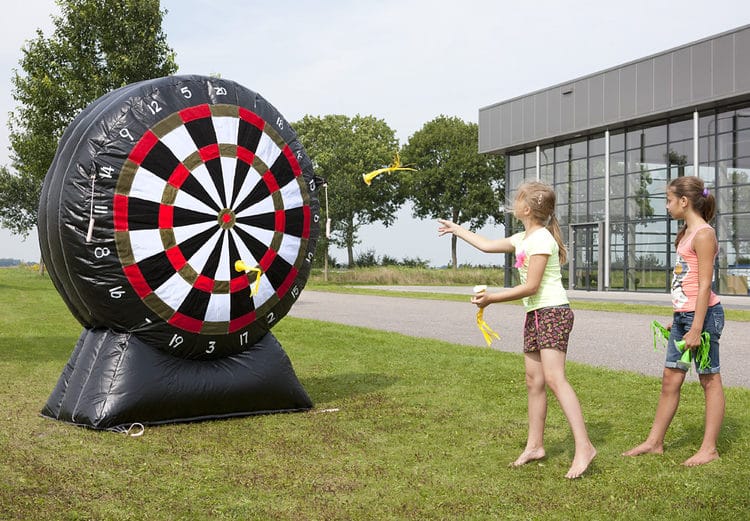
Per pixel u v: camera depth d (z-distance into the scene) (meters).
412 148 63.84
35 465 4.48
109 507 3.76
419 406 6.49
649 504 3.85
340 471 4.47
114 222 5.50
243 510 3.75
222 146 6.00
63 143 6.09
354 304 21.50
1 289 26.38
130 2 21.81
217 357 6.11
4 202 43.62
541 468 4.55
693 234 4.73
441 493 4.05
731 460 4.66
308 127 59.91
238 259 6.09
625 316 16.53
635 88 28.19
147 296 5.66
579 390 7.17
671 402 4.86
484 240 4.83
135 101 5.67
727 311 17.22
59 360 9.16
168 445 5.08
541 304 4.51
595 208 31.41
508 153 35.94
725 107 25.92
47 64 22.11
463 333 13.12
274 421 5.92
